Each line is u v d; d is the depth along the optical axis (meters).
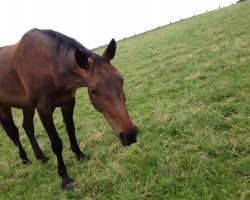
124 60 13.95
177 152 4.43
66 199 4.27
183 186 3.76
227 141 4.35
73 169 5.03
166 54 11.98
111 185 4.25
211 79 6.99
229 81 6.46
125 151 4.94
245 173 3.69
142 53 14.34
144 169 4.34
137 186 4.02
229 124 4.80
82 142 5.83
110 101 3.62
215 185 3.63
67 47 4.32
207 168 3.94
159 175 4.09
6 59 5.23
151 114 6.17
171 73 8.66
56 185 4.71
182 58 9.98
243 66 7.14
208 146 4.36
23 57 4.72
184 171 4.00
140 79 9.05
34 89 4.55
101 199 4.05
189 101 6.18
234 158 4.02
